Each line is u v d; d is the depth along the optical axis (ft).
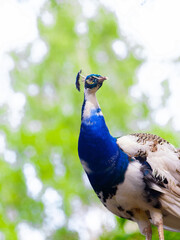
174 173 24.53
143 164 24.35
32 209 51.62
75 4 62.34
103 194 24.94
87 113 25.18
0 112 56.75
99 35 61.52
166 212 25.13
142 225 25.57
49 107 56.59
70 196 51.01
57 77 59.36
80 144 24.99
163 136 36.14
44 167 52.08
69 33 60.75
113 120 53.93
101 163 24.34
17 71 59.77
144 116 55.31
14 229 48.85
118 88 58.18
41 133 53.01
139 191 24.18
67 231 46.19
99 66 59.26
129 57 60.70
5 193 52.34
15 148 52.90
